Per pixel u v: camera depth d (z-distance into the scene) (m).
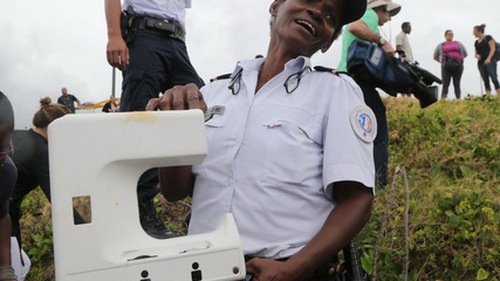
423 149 4.91
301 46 1.72
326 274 1.63
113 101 5.20
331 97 1.63
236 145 1.63
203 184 1.68
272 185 1.57
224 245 1.22
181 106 1.49
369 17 3.77
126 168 1.21
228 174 1.62
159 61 3.31
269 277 1.44
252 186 1.58
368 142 1.61
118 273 1.16
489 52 10.68
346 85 1.66
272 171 1.58
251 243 1.56
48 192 3.17
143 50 3.25
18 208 3.16
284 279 1.45
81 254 1.16
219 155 1.66
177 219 4.06
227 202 1.61
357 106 1.63
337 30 1.91
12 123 1.73
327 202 1.63
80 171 1.17
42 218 4.42
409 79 3.49
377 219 3.45
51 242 4.07
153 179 3.00
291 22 1.73
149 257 1.19
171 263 1.18
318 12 1.71
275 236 1.56
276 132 1.61
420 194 3.82
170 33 3.32
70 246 1.16
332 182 1.54
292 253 1.54
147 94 3.30
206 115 1.72
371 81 3.58
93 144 1.18
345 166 1.54
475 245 3.14
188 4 3.53
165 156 1.22
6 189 2.27
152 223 3.02
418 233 3.30
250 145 1.62
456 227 3.28
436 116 5.80
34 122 3.22
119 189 1.21
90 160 1.18
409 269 3.17
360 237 3.24
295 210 1.57
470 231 3.25
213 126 1.69
